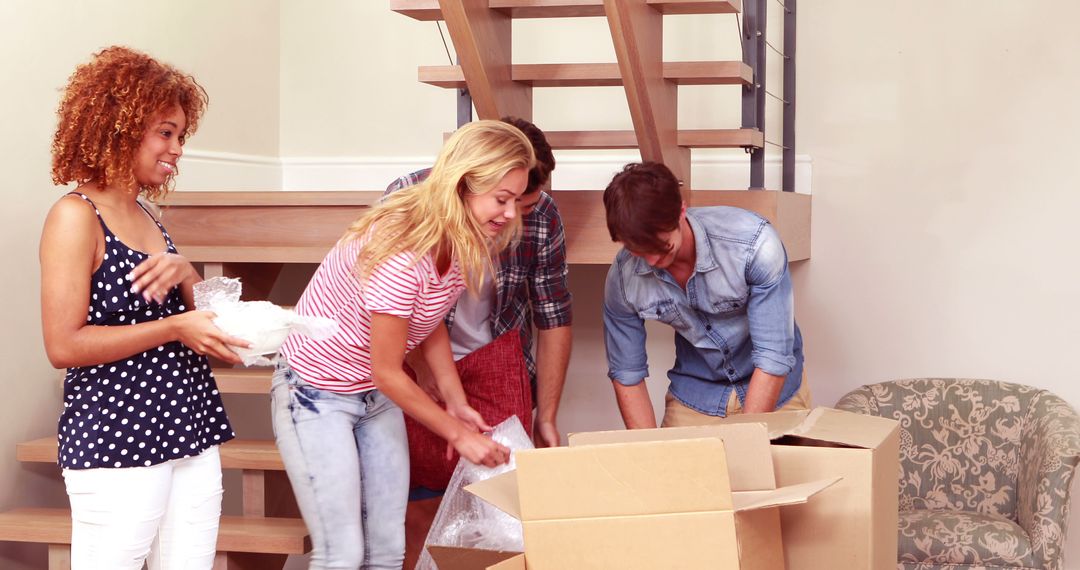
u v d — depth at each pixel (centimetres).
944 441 325
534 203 219
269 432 376
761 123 310
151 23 332
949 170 350
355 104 410
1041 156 341
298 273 378
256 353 173
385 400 208
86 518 172
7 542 265
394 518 208
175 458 176
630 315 247
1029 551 272
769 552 155
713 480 143
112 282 172
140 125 170
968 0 346
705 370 255
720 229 228
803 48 362
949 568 278
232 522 262
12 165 271
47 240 166
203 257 293
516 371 243
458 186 183
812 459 164
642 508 146
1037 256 343
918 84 352
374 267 179
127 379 172
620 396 253
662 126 276
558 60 390
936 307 354
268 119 407
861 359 361
